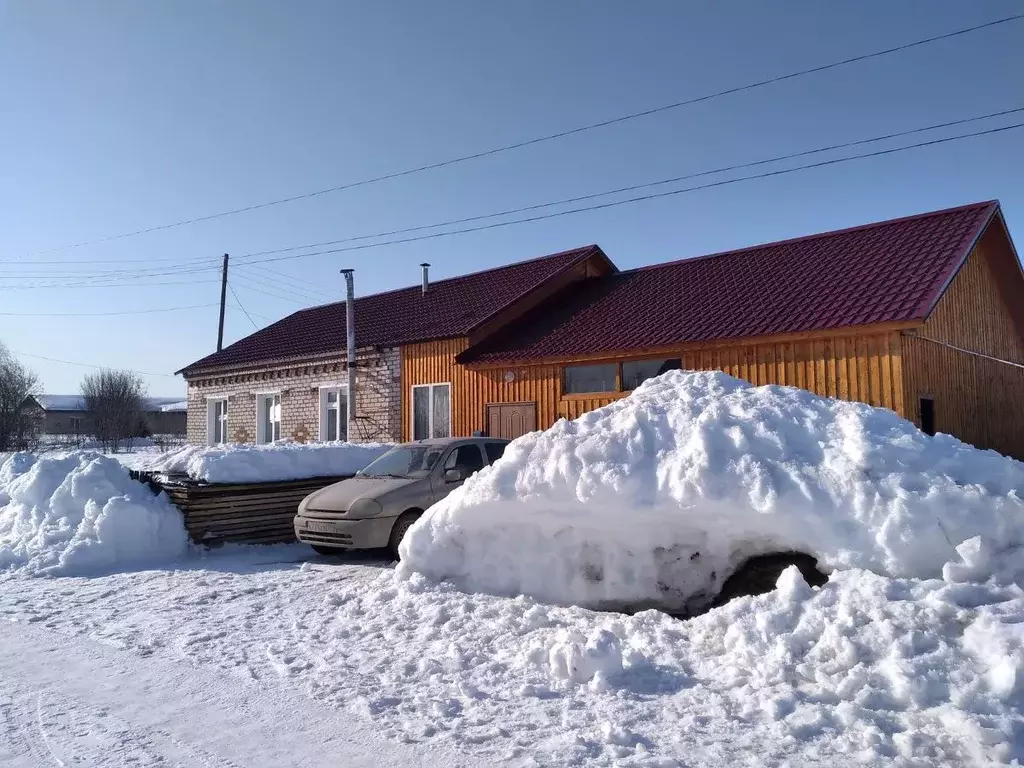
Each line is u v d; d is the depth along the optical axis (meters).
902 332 11.41
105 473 10.93
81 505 10.47
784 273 15.29
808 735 4.01
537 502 6.61
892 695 4.21
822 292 13.35
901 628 4.56
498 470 6.97
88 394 48.72
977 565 4.89
